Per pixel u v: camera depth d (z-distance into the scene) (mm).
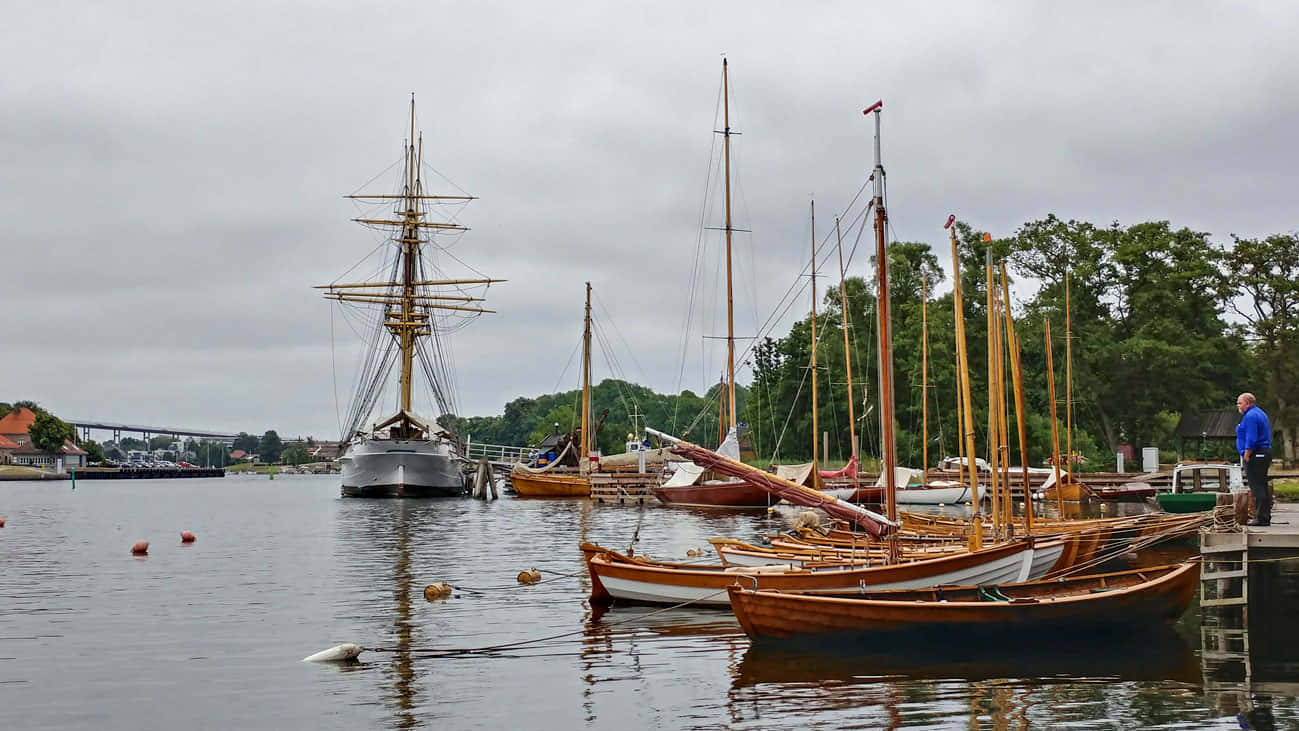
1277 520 27812
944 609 21094
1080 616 21312
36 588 31703
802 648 21797
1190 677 18703
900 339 96312
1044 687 18234
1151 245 96000
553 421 194625
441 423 107812
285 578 33812
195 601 28766
